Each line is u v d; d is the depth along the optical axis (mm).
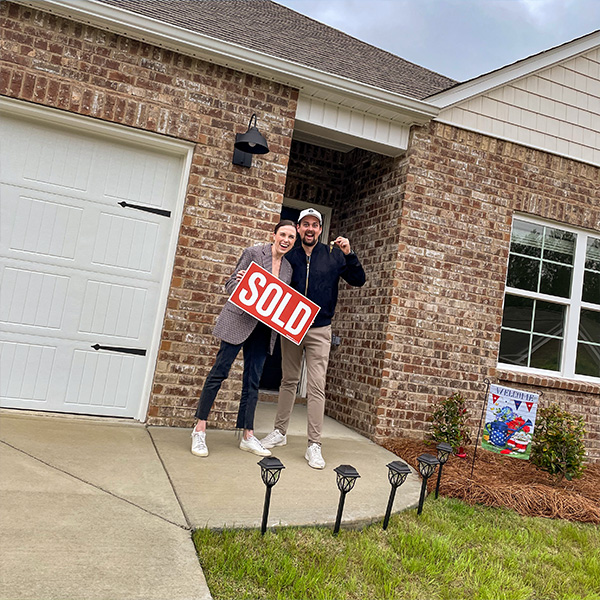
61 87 4375
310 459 4047
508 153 6000
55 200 4598
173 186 4938
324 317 4145
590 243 6531
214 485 3318
